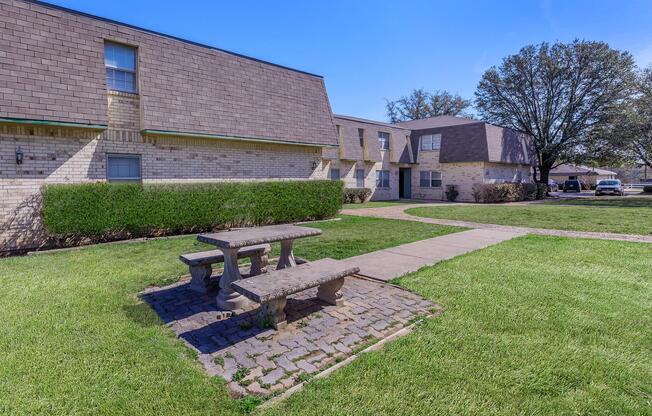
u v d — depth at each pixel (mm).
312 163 13391
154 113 9188
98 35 8375
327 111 13594
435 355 3014
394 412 2305
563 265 6023
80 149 8383
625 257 6590
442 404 2381
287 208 11789
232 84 10930
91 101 8062
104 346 3139
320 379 2686
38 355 2955
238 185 10547
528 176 28625
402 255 6922
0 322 3592
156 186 8992
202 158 10492
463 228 10711
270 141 11516
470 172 24219
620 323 3662
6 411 2273
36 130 7750
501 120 31297
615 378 2699
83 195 7906
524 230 10383
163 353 3041
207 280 4770
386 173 25688
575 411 2324
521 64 29344
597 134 26906
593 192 39469
